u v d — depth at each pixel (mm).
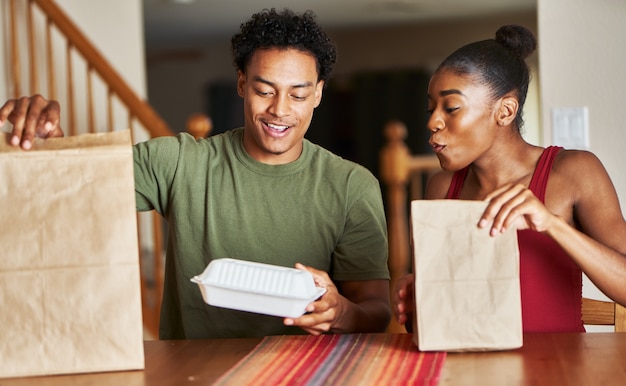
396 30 10203
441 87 1460
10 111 1315
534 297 1505
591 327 2215
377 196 1738
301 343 1364
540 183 1519
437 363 1216
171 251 1779
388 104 10414
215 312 1685
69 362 1201
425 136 10359
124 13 5008
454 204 1255
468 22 9727
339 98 10688
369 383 1135
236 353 1312
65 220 1202
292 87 1592
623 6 2213
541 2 2293
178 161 1731
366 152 10578
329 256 1718
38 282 1198
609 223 1476
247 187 1706
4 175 1197
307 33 1605
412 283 1370
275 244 1698
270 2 8117
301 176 1720
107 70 3799
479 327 1250
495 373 1165
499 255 1255
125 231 1210
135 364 1213
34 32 4430
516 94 1495
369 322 1583
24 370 1193
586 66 2260
